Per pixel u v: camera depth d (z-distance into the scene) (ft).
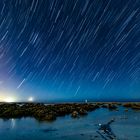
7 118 102.99
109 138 61.41
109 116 113.39
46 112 112.16
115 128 76.84
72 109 136.98
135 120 96.84
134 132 69.21
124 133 67.77
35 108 135.74
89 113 131.34
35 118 102.53
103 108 177.06
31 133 68.80
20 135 66.23
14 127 79.36
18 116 109.19
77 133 68.33
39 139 61.26
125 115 117.08
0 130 73.61
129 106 192.13
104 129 74.79
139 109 158.71
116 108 174.19
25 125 83.20
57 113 117.80
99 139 60.08
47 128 77.10
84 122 91.25
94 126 80.94
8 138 62.69
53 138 62.13
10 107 140.15
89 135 65.26
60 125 83.05
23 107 144.36
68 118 104.37
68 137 63.00
